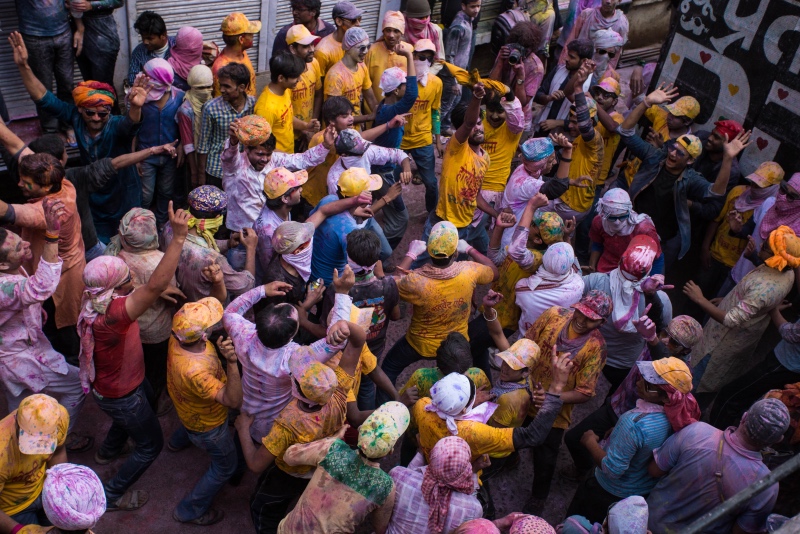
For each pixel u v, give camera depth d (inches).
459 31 343.9
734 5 276.2
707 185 255.1
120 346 163.0
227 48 275.6
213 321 161.5
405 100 264.1
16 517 148.2
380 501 138.3
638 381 163.5
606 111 282.2
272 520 167.5
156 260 184.7
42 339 176.1
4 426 142.0
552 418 155.5
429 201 306.8
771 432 140.9
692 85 299.9
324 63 293.1
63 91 290.5
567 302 194.4
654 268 222.1
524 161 242.2
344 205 205.9
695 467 149.9
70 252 197.2
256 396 162.7
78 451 199.2
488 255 223.0
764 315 213.2
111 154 233.0
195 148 255.3
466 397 151.6
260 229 209.0
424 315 194.4
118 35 303.1
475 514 139.6
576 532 143.5
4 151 208.8
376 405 207.6
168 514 186.2
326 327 193.0
